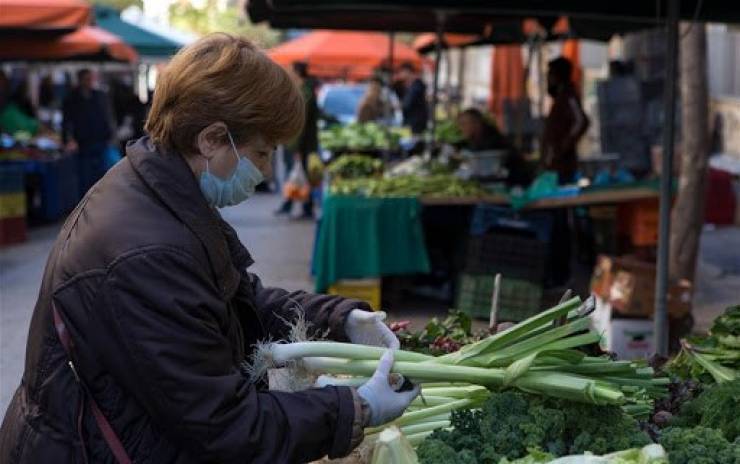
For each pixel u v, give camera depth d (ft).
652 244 29.94
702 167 27.76
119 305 7.08
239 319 8.44
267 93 7.45
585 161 40.29
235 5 104.83
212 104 7.32
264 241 43.65
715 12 22.61
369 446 9.03
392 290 30.91
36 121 61.52
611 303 23.85
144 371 7.06
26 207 49.49
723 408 8.91
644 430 8.75
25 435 7.57
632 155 41.14
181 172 7.46
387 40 68.64
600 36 36.04
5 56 58.13
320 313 9.29
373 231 29.53
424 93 55.83
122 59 63.93
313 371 8.52
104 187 7.58
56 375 7.45
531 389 8.42
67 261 7.34
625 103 41.29
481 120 40.29
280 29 41.01
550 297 31.48
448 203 30.01
